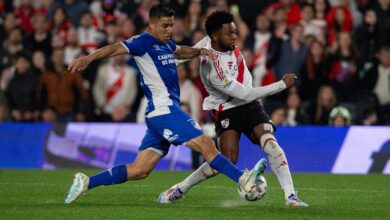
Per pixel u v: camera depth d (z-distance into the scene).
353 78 48.91
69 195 25.95
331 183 34.53
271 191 31.09
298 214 23.86
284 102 47.91
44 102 48.88
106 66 48.91
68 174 39.06
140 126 42.88
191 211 24.62
